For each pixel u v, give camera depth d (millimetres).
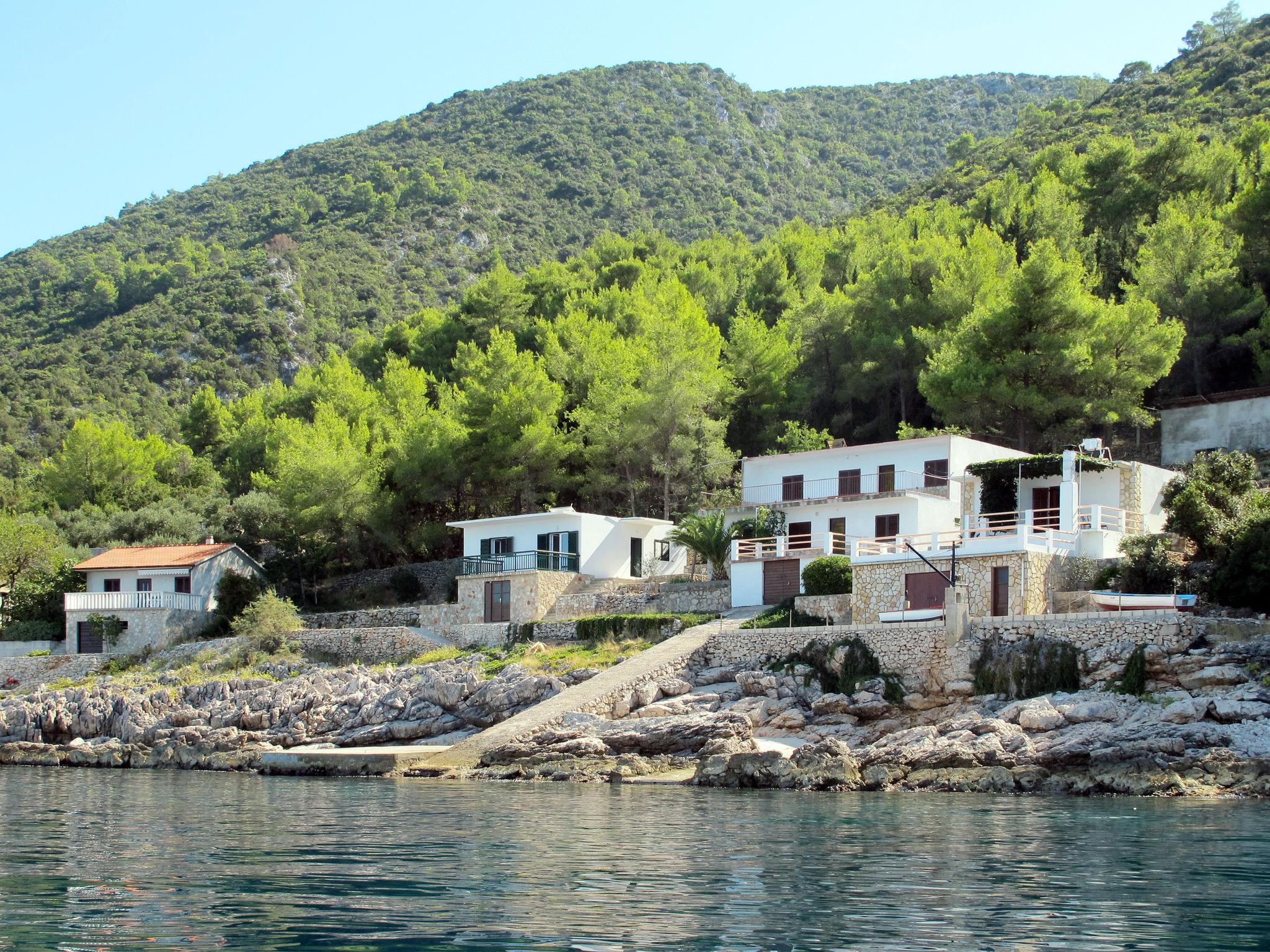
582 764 45906
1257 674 41188
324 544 85000
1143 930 20344
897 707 47531
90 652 78000
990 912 21609
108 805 39156
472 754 48969
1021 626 47031
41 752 59719
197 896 23469
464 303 115125
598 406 81562
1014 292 70688
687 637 56000
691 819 33406
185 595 79125
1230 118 131250
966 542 52188
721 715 47281
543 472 82312
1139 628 44500
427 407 96438
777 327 88688
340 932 20438
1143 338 70188
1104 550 53500
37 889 24250
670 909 21922
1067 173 109000
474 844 29422
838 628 50938
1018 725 42781
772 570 62406
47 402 181250
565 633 62781
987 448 67938
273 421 111125
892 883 24203
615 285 103875
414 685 57781
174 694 63719
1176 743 39062
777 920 21016
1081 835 29875
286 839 30734
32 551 88875
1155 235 80250
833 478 71188
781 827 31625
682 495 81062
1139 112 154000
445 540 85250
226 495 107250
